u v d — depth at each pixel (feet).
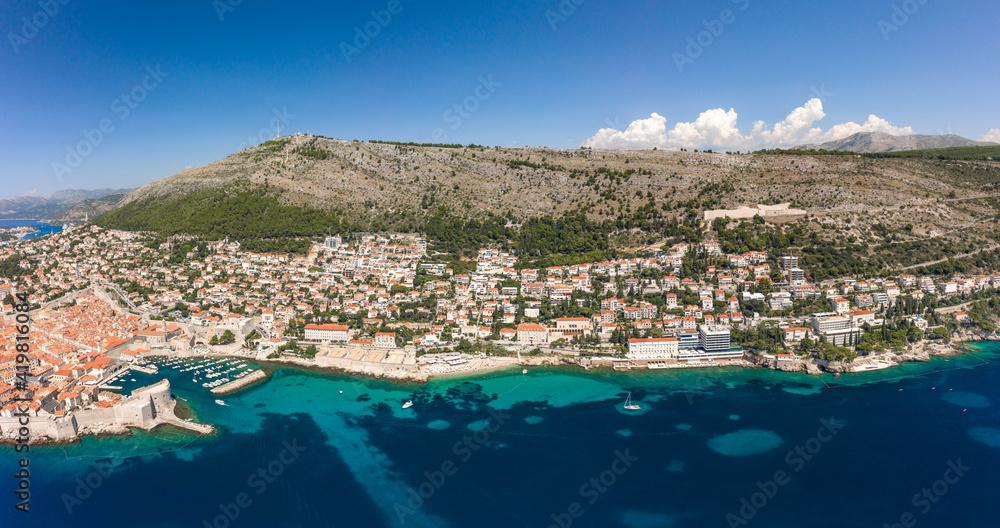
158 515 523.29
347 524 511.40
